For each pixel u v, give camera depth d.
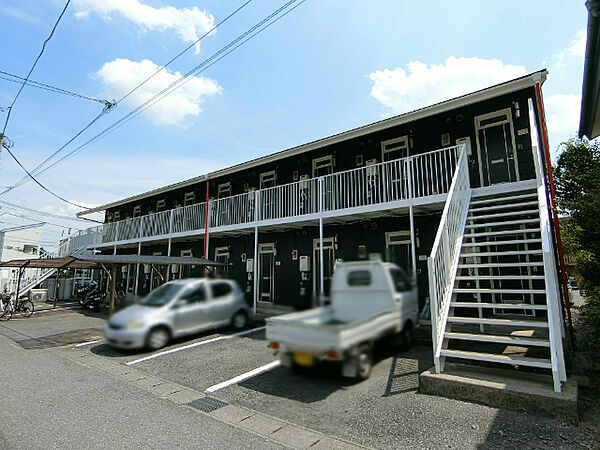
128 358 6.15
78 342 7.77
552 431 3.05
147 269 17.45
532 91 7.55
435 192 8.45
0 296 12.06
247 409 3.79
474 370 4.25
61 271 20.47
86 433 3.24
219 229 11.36
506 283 7.44
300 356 4.18
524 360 3.71
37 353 6.80
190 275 14.59
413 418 3.36
